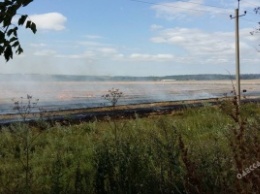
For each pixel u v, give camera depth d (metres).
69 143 10.66
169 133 7.59
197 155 5.52
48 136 11.85
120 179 5.75
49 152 9.36
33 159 8.71
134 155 5.98
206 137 10.25
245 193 2.90
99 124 15.30
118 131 9.08
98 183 5.95
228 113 3.41
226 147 6.30
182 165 5.26
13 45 3.77
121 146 6.39
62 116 21.44
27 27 3.80
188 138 10.28
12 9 3.64
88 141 10.71
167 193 5.06
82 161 7.87
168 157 5.36
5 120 22.17
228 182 4.10
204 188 4.11
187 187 3.61
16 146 10.27
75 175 6.59
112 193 5.67
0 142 10.82
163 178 5.26
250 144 3.31
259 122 4.48
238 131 3.81
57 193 5.76
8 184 6.42
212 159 5.22
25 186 6.00
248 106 16.12
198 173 4.27
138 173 5.74
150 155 6.08
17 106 9.59
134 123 12.90
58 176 6.00
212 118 14.16
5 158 9.03
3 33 3.71
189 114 19.08
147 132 8.32
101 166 6.02
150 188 5.35
